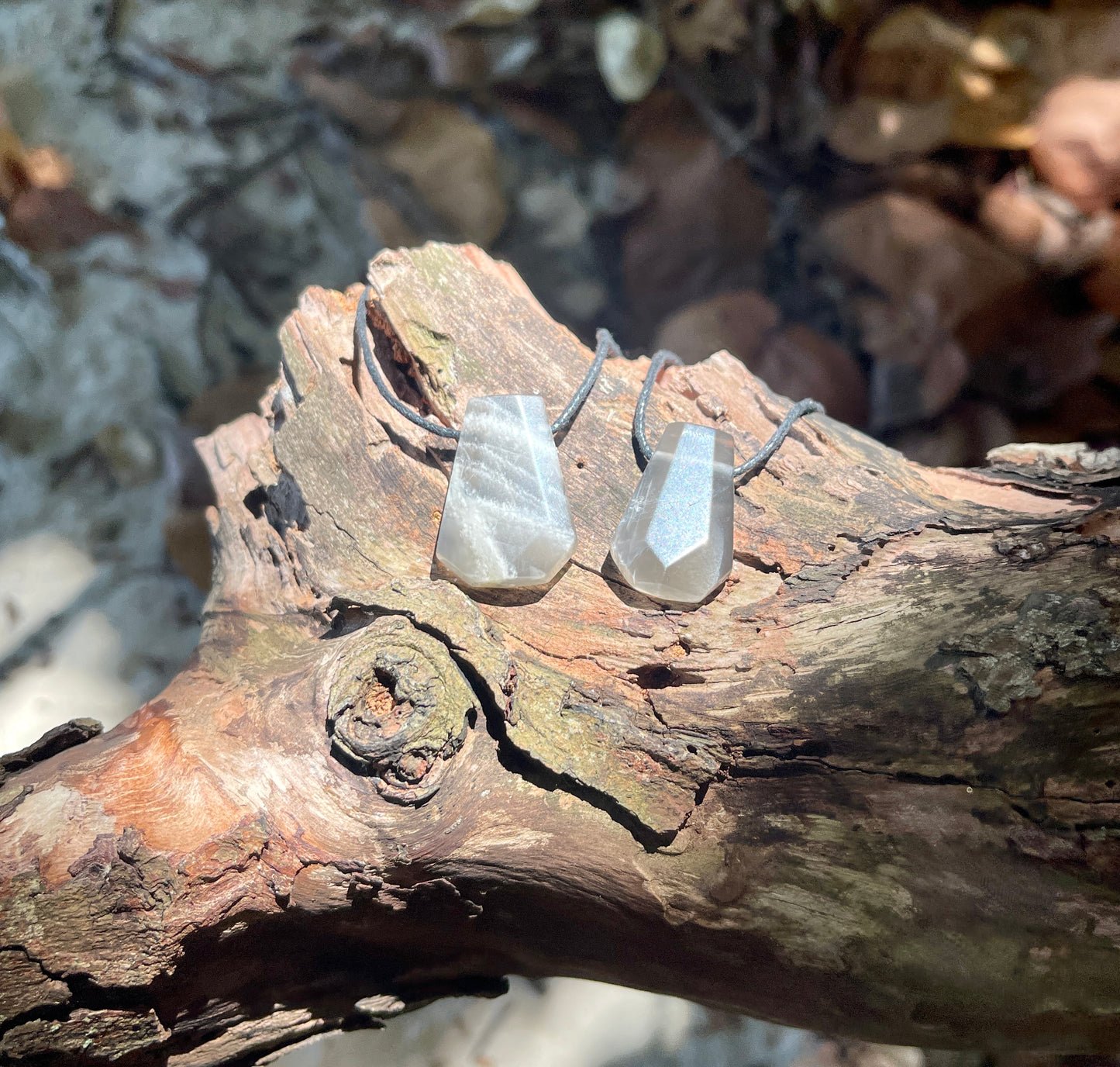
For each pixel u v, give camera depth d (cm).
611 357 18
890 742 13
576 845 13
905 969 12
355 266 31
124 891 13
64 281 30
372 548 16
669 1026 22
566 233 32
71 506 28
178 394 30
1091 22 27
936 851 12
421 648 14
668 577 15
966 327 27
